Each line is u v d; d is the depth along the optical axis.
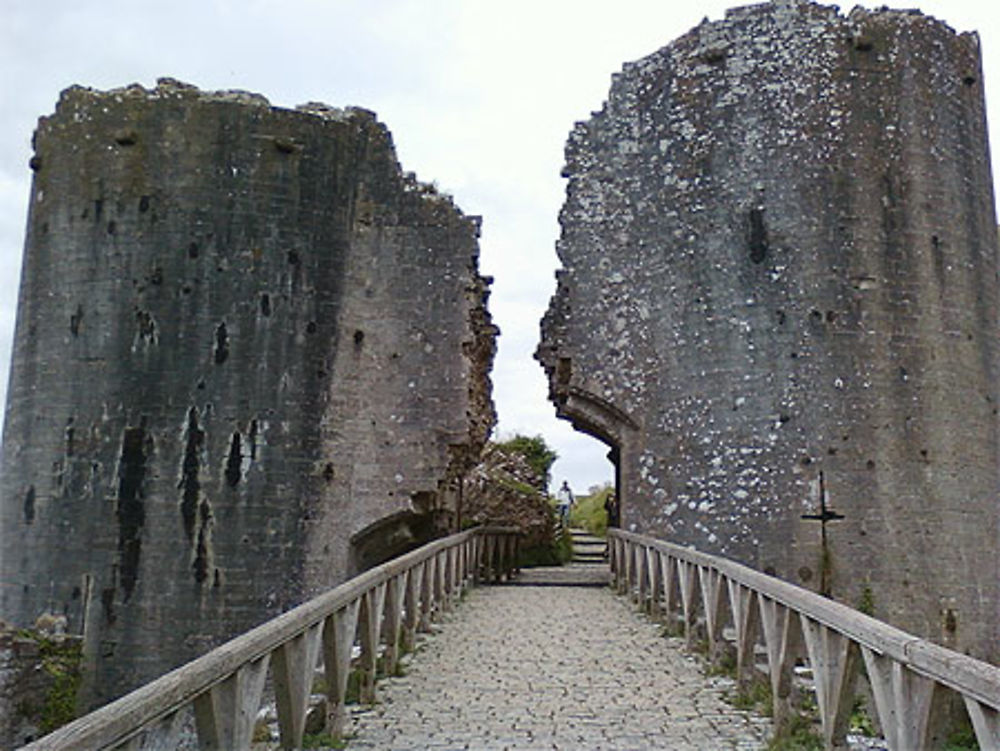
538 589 13.95
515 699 7.15
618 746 5.88
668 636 9.79
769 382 12.42
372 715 6.68
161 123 13.10
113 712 3.38
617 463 15.84
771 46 13.27
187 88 13.30
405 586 8.91
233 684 4.56
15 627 11.63
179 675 3.97
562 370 14.00
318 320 13.14
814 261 12.57
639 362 13.49
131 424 12.45
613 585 13.95
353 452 13.23
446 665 8.40
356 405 13.32
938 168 13.05
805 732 6.06
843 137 12.85
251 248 12.91
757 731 6.26
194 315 12.70
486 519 19.09
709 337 12.89
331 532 12.90
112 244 12.91
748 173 13.03
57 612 12.18
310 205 13.27
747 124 13.17
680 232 13.39
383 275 13.69
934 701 4.16
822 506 11.95
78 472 12.46
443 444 13.26
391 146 14.04
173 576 12.15
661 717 6.63
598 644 9.38
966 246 13.12
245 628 12.12
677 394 13.05
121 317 12.73
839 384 12.25
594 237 14.12
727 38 13.51
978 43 14.00
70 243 13.07
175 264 12.78
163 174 12.99
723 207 13.11
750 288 12.73
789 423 12.25
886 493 12.03
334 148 13.55
